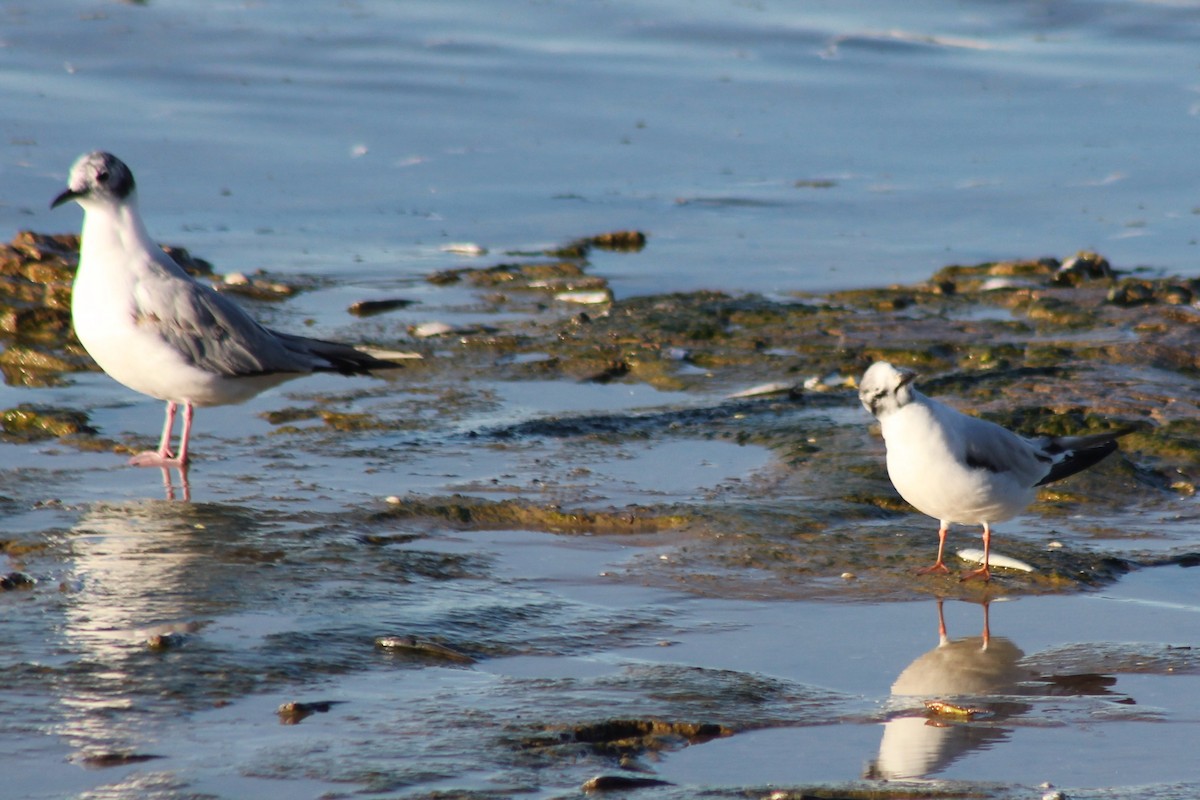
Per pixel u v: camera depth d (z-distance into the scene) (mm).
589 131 29094
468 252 22266
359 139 27875
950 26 37344
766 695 8203
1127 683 8586
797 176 27094
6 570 9789
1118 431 11102
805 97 31875
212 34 33250
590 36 35125
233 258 21469
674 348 17203
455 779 6910
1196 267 21828
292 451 13352
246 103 29312
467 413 14781
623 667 8602
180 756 7066
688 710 7871
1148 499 12430
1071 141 29297
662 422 14594
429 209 24547
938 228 24141
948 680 8602
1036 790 6969
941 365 16750
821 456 13336
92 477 12383
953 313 19234
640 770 7164
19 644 8430
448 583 10008
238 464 12922
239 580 9734
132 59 31219
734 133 29453
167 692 7836
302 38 33562
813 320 18500
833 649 9078
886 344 17391
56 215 22656
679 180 26625
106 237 12500
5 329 17016
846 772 7223
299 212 24031
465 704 7863
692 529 11398
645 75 32688
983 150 28828
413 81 31328
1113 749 7562
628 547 11008
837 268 21812
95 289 12461
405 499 11805
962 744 7598
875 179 26984
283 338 13008
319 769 6949
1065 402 14852
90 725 7402
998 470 10164
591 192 25781
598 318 18484
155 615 9000
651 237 23484
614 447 13766
